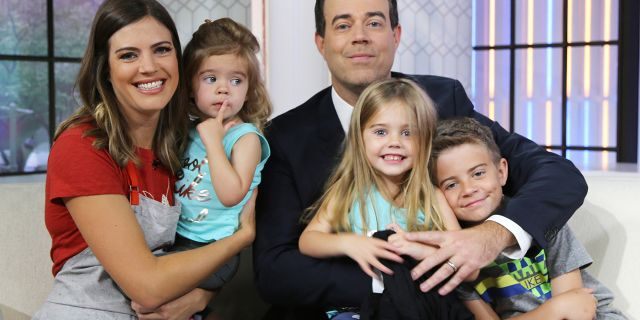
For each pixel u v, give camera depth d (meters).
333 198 1.64
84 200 1.42
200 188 1.63
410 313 1.43
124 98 1.51
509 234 1.50
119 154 1.48
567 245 1.63
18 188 1.82
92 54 1.52
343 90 1.83
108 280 1.50
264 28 3.10
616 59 3.63
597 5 3.64
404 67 3.40
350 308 1.59
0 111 3.81
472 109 1.92
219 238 1.64
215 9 3.77
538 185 1.60
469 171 1.62
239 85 1.71
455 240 1.47
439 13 3.45
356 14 1.79
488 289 1.63
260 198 1.75
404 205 1.62
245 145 1.63
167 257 1.45
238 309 1.91
